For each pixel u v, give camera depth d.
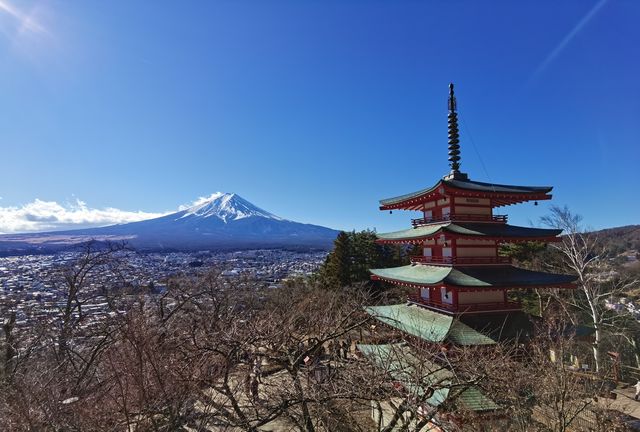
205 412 9.66
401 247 48.88
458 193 18.27
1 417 9.46
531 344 15.21
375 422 13.73
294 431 12.86
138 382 9.17
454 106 21.20
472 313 17.19
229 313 19.20
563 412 12.87
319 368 10.56
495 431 12.64
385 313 20.27
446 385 10.22
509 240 17.98
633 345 27.72
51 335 17.03
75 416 9.59
